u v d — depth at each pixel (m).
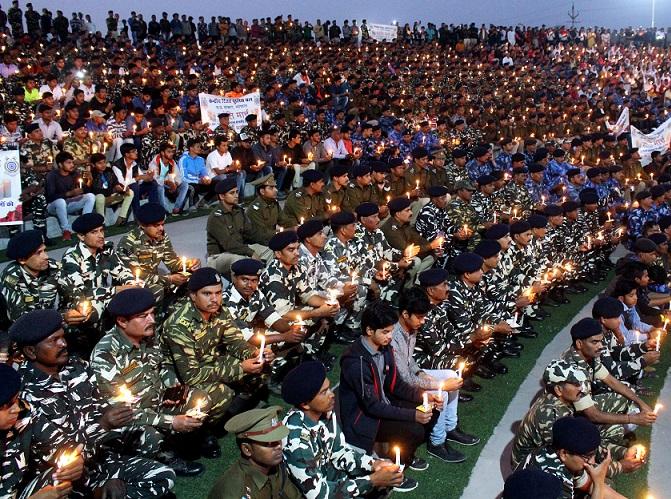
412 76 32.00
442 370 7.05
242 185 15.30
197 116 17.55
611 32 54.31
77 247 7.46
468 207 12.48
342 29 40.16
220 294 6.26
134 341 5.71
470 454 6.91
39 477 4.68
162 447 6.12
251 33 36.28
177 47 29.91
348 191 12.73
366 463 5.25
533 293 9.61
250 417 4.41
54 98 18.94
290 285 7.95
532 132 24.70
